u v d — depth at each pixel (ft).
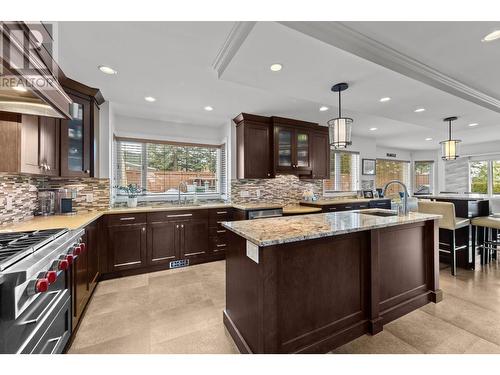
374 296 5.99
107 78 7.98
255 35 5.18
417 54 6.30
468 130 15.43
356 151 18.89
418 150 24.67
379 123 14.74
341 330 5.56
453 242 9.59
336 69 6.76
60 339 4.69
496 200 19.43
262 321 4.53
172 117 12.59
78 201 9.52
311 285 5.23
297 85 7.79
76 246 5.15
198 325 6.32
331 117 13.10
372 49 5.78
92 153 8.86
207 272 10.15
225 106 11.11
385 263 6.50
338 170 18.31
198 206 11.27
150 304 7.42
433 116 11.32
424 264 7.44
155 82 8.35
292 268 4.99
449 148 12.32
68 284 5.27
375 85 7.84
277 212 12.00
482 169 21.17
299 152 13.75
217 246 11.69
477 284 8.70
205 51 6.35
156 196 12.87
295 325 5.02
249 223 6.32
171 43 5.96
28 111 5.22
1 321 2.99
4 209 6.35
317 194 16.43
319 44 5.52
